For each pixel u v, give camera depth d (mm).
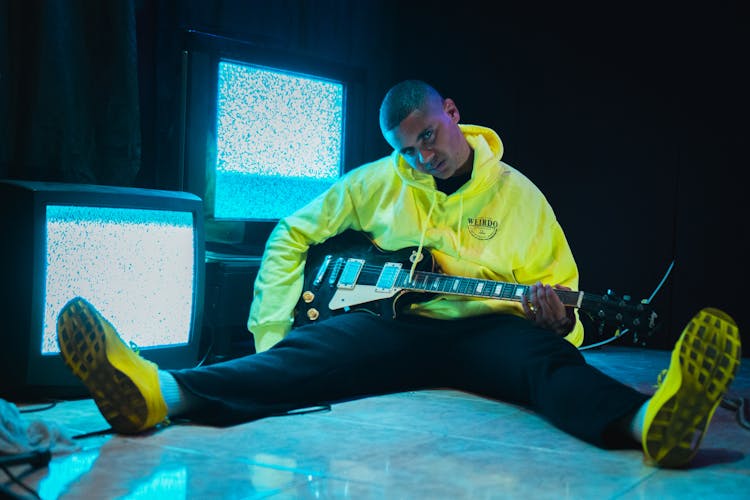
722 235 3309
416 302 2375
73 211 2127
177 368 2350
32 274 2043
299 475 1457
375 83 3938
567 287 2223
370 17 3885
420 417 1970
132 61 2809
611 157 3525
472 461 1562
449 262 2387
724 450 1661
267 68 3094
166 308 2330
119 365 1688
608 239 3547
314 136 3271
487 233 2334
